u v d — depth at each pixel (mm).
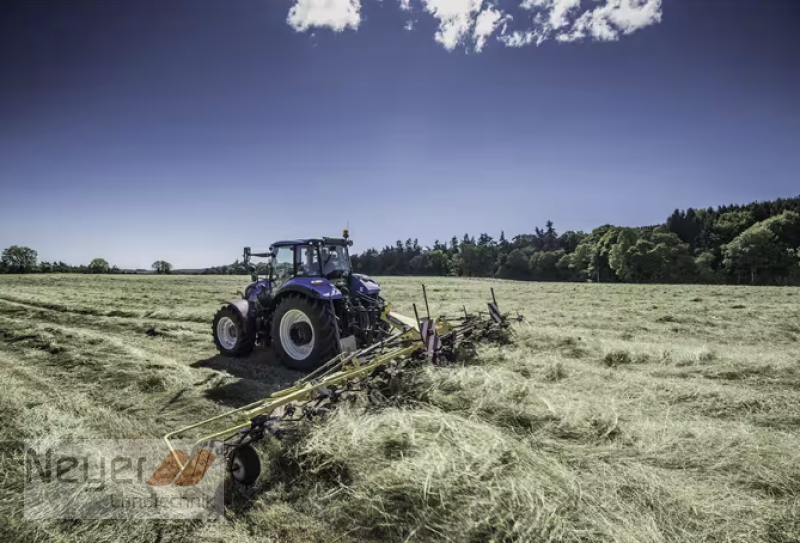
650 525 2113
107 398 4254
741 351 5930
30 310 11695
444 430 2891
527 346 6277
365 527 2230
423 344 4574
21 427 3488
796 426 3328
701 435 2986
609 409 3438
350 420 3066
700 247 58344
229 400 4254
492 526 2100
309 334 5465
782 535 2084
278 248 6309
